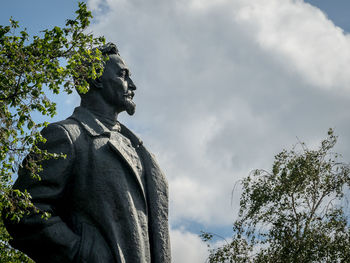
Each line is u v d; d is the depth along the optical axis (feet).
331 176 49.57
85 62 23.76
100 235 18.38
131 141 20.47
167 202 19.92
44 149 18.80
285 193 48.85
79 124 19.52
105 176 18.80
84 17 26.14
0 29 26.07
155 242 19.19
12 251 35.40
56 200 18.63
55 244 17.99
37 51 26.07
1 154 23.52
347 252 46.70
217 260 48.47
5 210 19.40
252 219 48.91
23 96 24.84
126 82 20.72
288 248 47.14
